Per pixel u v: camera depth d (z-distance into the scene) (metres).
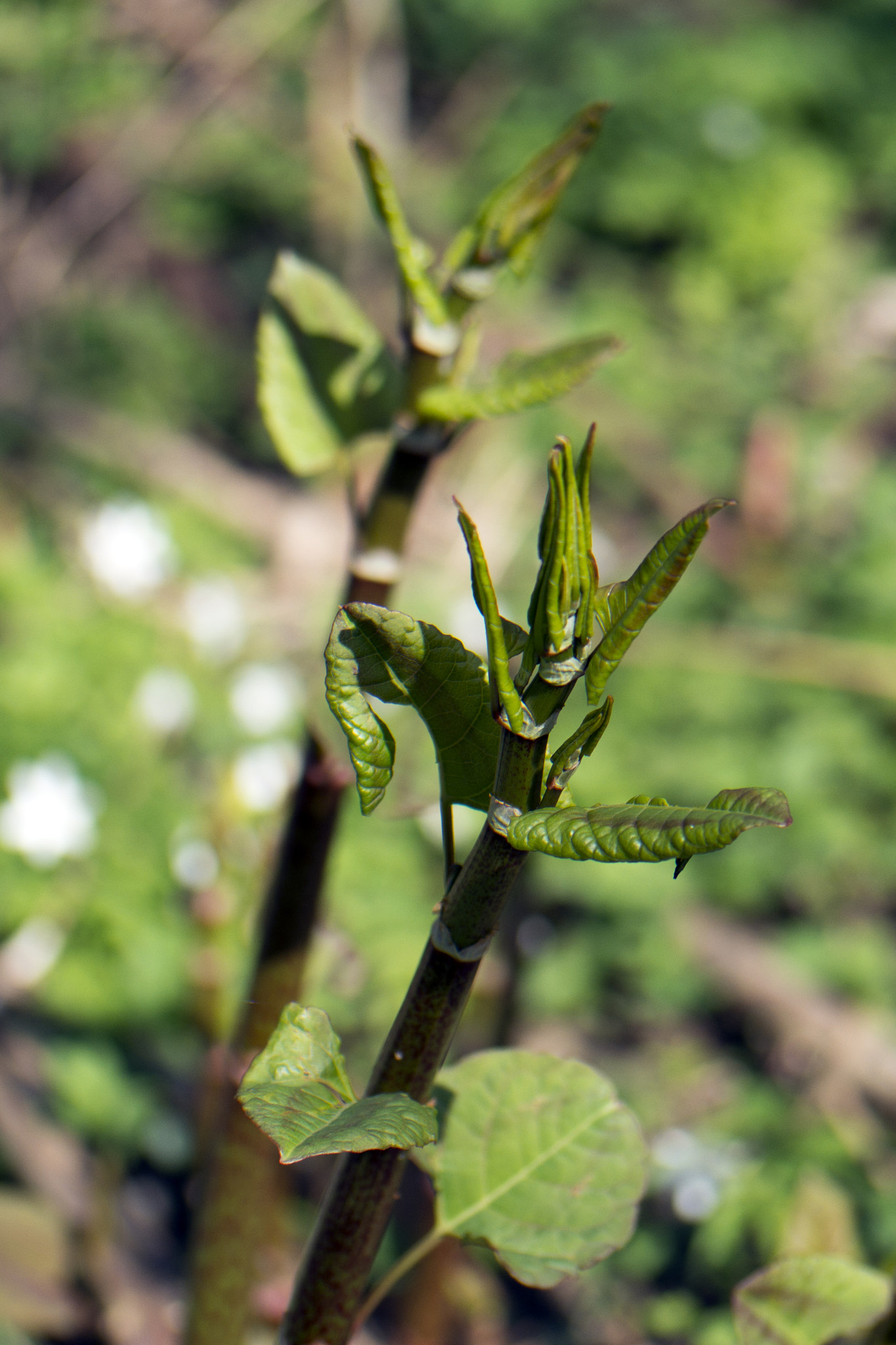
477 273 0.53
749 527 1.38
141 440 1.41
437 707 0.34
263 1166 0.59
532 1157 0.45
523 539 1.36
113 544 1.25
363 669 0.33
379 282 1.54
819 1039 1.14
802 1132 1.09
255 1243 0.60
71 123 1.55
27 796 1.14
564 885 1.18
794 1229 0.66
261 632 1.28
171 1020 1.12
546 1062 0.47
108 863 1.16
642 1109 1.12
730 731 1.28
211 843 0.92
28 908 1.14
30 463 1.39
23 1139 1.02
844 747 1.27
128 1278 0.98
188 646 1.27
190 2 1.56
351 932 1.13
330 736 0.55
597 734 0.32
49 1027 1.11
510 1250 0.43
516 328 1.52
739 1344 0.51
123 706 1.23
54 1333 0.94
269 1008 0.59
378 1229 0.37
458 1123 0.46
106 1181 0.94
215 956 0.88
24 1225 0.95
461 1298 0.99
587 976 1.17
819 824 1.24
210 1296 0.61
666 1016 1.17
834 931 1.20
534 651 0.32
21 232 1.53
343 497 1.32
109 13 1.55
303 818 0.56
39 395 1.44
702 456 1.50
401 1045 0.35
